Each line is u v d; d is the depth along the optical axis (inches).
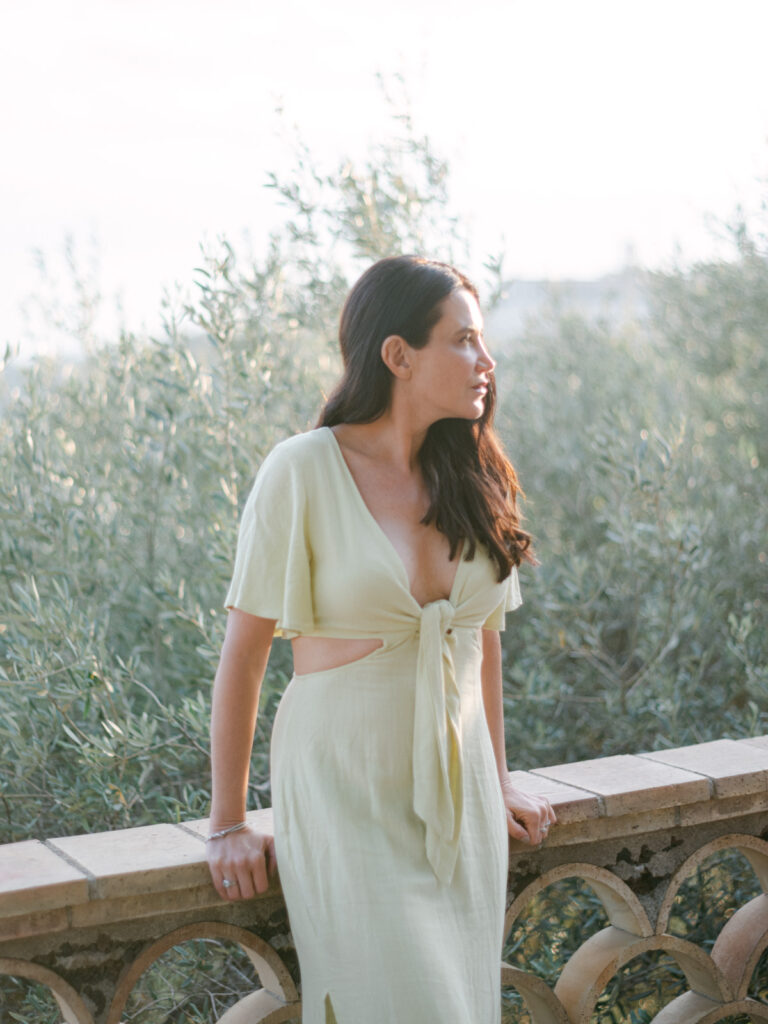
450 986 66.2
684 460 197.6
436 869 68.4
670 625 171.6
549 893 128.0
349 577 67.9
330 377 192.7
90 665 123.0
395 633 68.9
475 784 72.3
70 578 149.7
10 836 127.5
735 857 130.4
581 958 86.9
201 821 76.4
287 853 69.4
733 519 202.8
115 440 173.9
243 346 169.9
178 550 166.9
